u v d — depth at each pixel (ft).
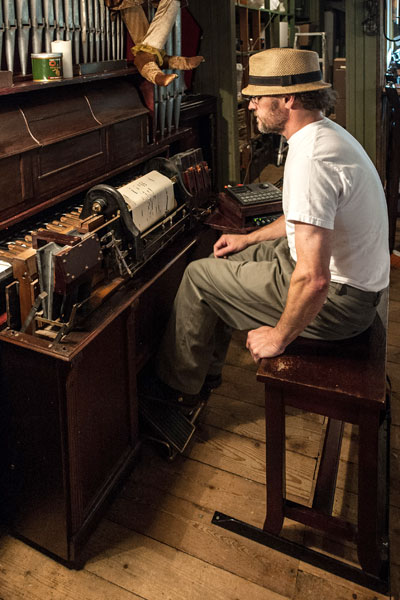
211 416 8.56
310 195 5.23
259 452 7.87
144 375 8.75
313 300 5.38
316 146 5.39
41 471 5.95
